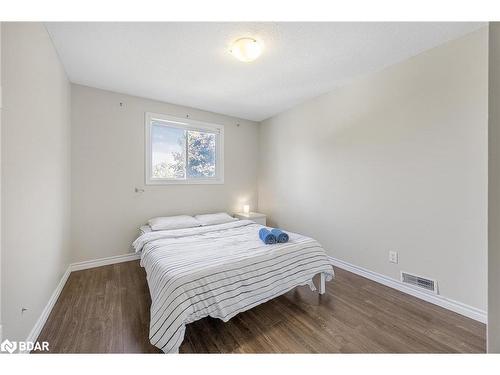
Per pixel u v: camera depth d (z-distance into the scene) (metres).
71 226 2.72
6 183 1.16
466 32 1.79
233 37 1.85
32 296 1.49
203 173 3.85
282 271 1.92
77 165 2.74
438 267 2.01
